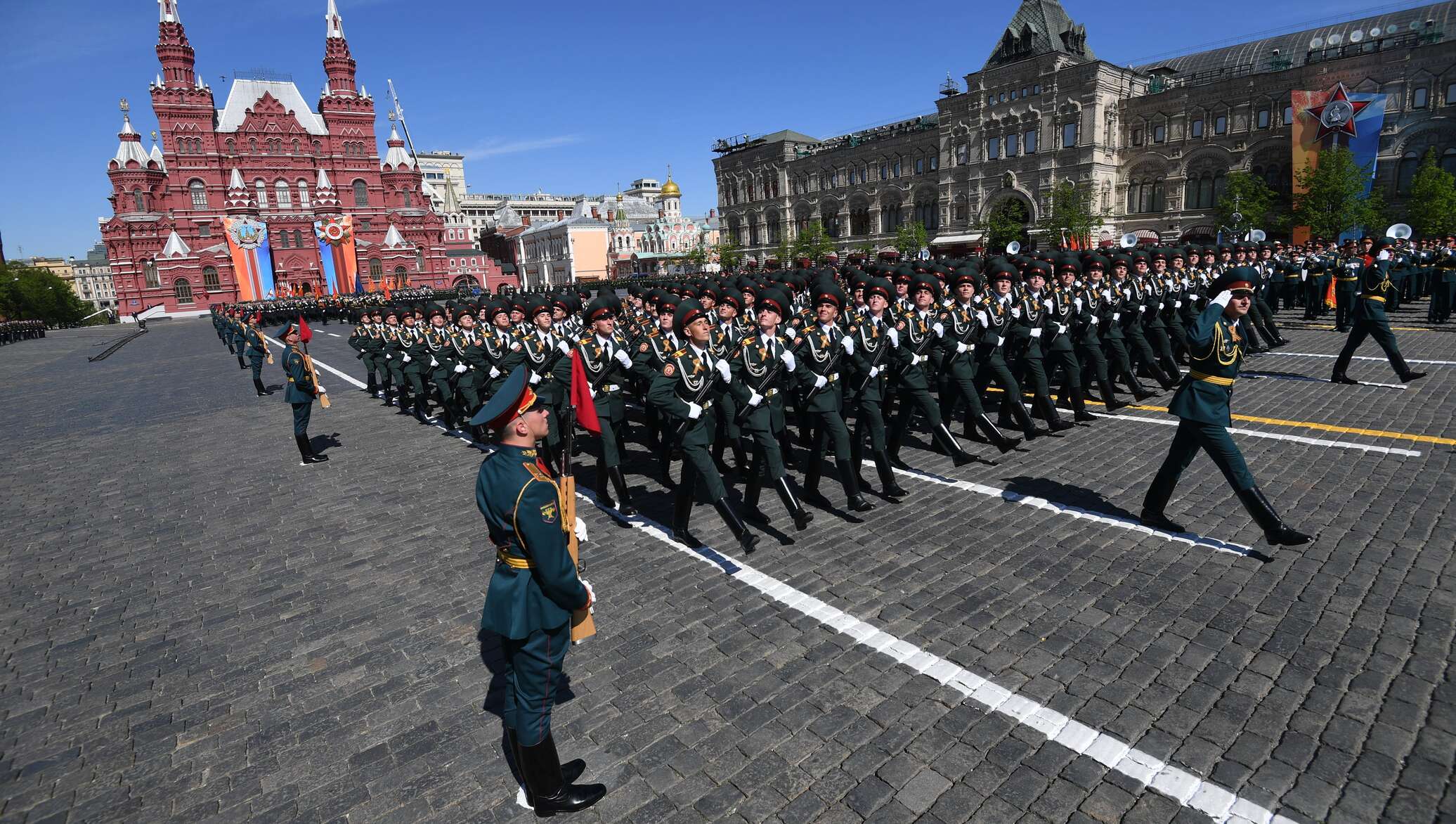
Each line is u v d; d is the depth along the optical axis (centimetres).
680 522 736
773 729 446
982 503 802
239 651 581
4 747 470
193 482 1094
